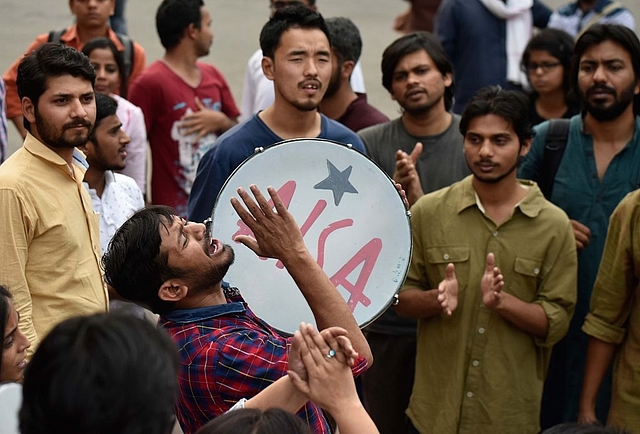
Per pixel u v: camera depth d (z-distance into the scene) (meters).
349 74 7.83
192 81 8.95
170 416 2.71
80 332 2.61
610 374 6.45
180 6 8.77
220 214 4.95
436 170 7.09
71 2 9.38
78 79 5.09
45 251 5.05
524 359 6.14
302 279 4.05
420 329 6.36
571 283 6.16
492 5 10.40
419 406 6.27
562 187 6.70
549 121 6.88
